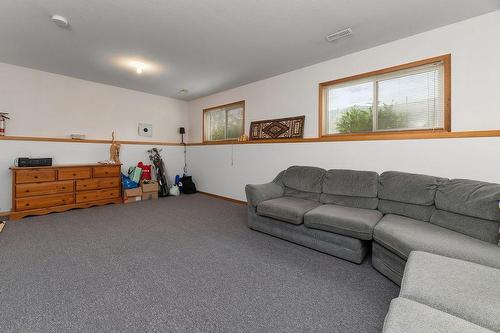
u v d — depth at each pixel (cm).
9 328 129
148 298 158
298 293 167
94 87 465
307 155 357
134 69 389
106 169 432
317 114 355
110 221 331
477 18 233
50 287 168
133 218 348
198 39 285
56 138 415
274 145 402
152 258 217
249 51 317
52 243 247
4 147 365
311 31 265
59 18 239
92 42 295
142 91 530
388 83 297
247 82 454
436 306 97
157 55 332
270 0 213
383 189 245
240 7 223
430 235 170
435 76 265
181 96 574
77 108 446
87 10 229
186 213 381
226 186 495
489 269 119
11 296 156
